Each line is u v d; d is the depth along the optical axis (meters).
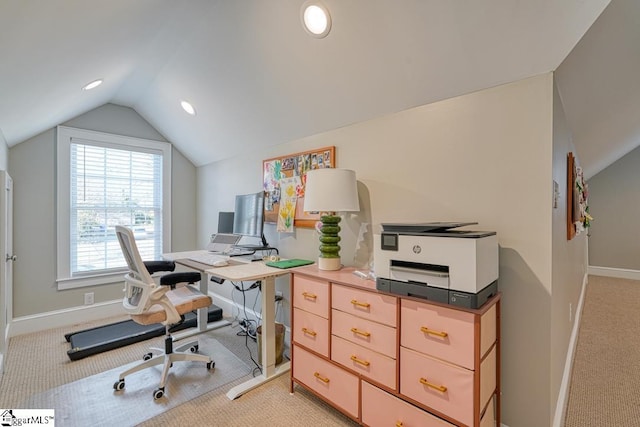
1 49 1.36
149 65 2.53
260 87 2.27
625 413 1.73
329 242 1.96
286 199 2.63
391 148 1.90
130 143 3.45
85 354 2.34
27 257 2.83
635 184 5.21
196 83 2.59
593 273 5.55
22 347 2.51
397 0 1.37
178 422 1.65
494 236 1.36
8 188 2.44
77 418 1.67
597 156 3.69
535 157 1.37
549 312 1.36
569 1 1.10
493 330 1.35
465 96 1.57
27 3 1.15
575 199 2.47
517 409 1.44
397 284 1.39
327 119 2.19
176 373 2.14
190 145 3.58
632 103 2.38
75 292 3.09
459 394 1.22
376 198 1.99
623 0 1.12
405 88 1.70
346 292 1.61
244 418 1.68
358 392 1.56
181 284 2.67
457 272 1.22
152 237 3.65
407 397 1.37
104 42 1.82
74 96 2.46
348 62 1.74
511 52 1.32
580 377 2.11
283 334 2.35
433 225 1.37
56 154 2.99
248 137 2.88
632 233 5.25
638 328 3.01
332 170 1.87
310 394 1.91
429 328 1.30
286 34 1.79
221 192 3.51
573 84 1.57
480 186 1.53
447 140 1.64
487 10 1.24
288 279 2.59
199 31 2.09
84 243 3.16
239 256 2.61
